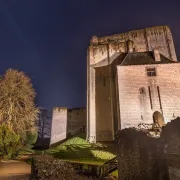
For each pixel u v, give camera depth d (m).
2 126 22.89
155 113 23.09
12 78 28.84
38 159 8.93
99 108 29.86
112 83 30.31
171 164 6.84
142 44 34.47
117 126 26.95
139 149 8.79
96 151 21.58
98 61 32.81
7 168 16.50
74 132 38.03
